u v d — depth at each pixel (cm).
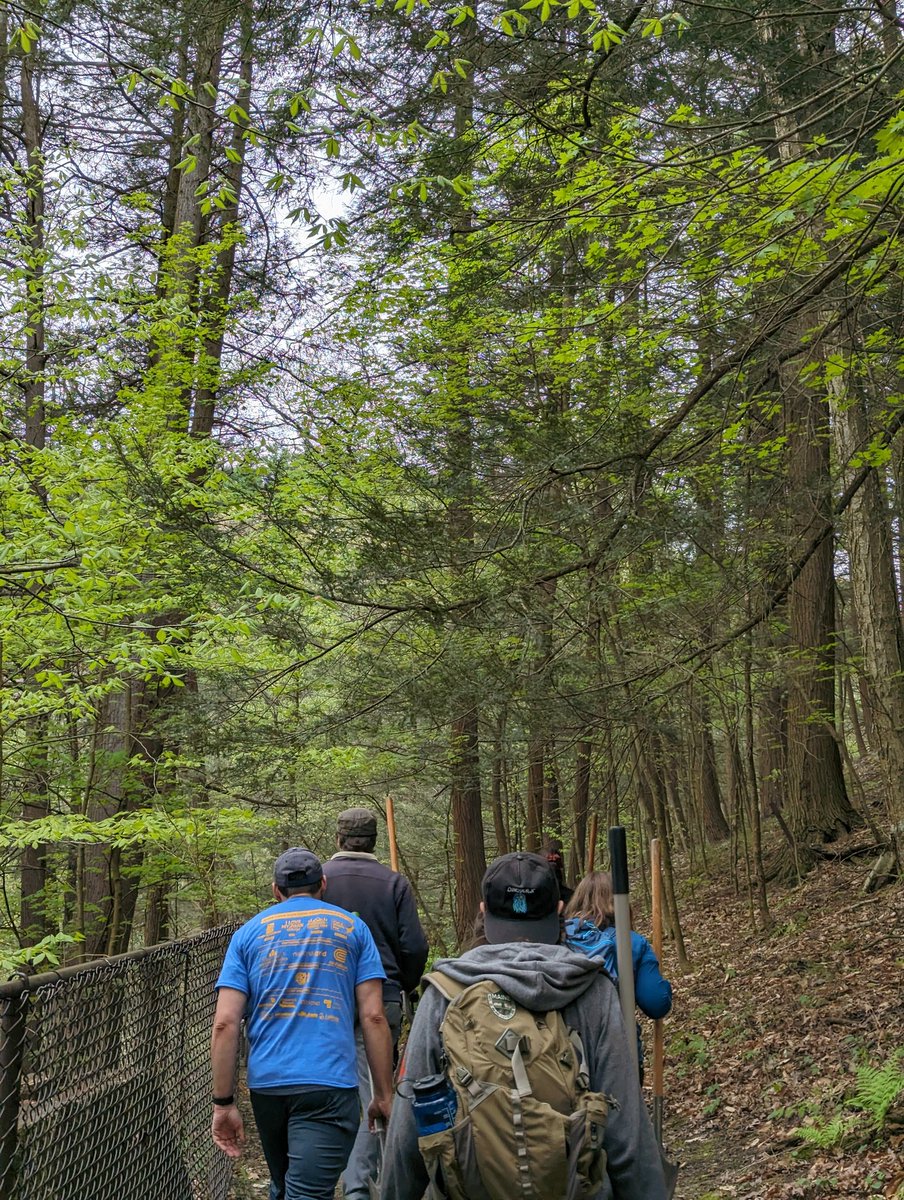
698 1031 938
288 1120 380
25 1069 310
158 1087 453
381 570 809
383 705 914
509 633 852
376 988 398
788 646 1327
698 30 717
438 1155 213
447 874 1945
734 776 1493
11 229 1162
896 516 1023
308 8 824
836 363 721
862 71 507
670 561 949
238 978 386
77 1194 348
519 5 677
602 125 672
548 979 230
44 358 1230
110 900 1284
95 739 1171
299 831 1475
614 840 286
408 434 927
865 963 919
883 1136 557
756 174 536
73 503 902
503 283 808
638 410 883
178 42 1142
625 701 925
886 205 527
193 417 1418
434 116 814
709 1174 621
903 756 1070
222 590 814
